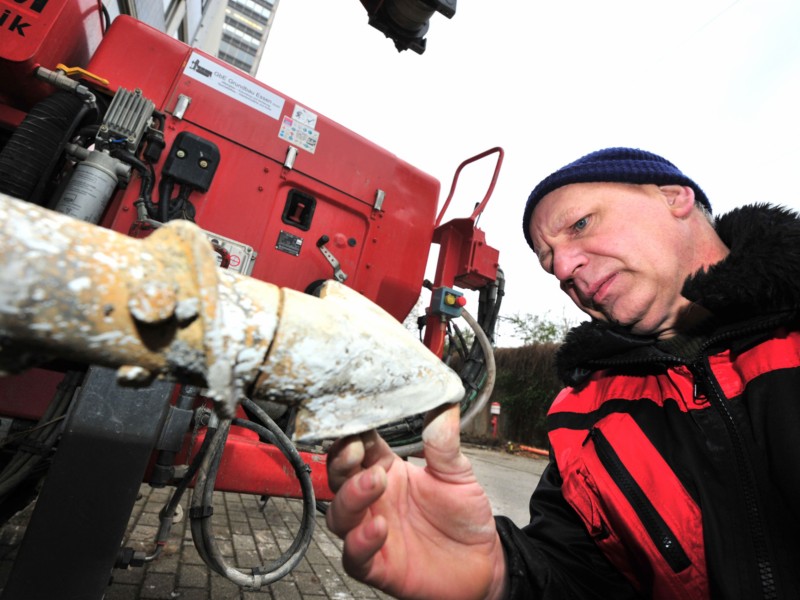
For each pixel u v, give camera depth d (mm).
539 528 1059
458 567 659
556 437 1200
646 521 884
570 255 1072
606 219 1021
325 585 2404
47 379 1686
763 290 823
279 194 2334
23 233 321
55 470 1192
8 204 331
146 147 1917
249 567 2396
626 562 973
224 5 11922
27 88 1762
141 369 376
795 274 791
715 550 785
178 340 376
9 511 1693
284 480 1912
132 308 348
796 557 735
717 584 776
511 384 12641
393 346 504
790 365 802
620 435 994
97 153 1614
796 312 805
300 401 450
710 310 904
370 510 623
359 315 510
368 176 2586
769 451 769
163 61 2102
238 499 3611
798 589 716
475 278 2850
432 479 667
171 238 397
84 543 1187
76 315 333
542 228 1170
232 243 2105
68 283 329
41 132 1559
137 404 1288
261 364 418
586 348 1195
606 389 1171
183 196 2029
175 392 1807
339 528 554
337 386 456
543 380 11930
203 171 2047
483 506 671
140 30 2080
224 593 2105
